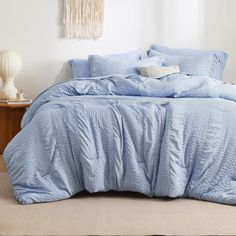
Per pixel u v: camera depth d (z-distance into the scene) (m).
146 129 3.40
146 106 3.50
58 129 3.42
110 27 5.43
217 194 3.34
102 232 2.78
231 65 5.48
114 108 3.47
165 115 3.45
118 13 5.42
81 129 3.40
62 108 3.49
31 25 5.41
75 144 3.39
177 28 5.46
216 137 3.39
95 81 4.14
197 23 5.45
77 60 5.30
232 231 2.82
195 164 3.39
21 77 5.46
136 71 4.89
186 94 3.88
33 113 4.16
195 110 3.47
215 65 5.12
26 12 5.39
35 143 3.42
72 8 5.38
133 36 5.45
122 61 5.00
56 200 3.36
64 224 2.90
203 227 2.88
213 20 5.45
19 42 5.42
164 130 3.41
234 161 3.37
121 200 3.41
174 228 2.86
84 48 5.44
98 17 5.40
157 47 5.39
